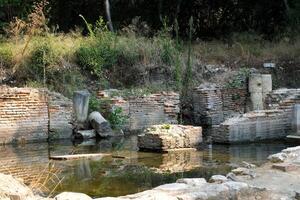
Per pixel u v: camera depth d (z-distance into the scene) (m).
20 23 23.31
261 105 22.66
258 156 14.30
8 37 23.47
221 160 13.67
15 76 20.81
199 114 22.61
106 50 22.98
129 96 20.33
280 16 32.59
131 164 13.20
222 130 17.02
